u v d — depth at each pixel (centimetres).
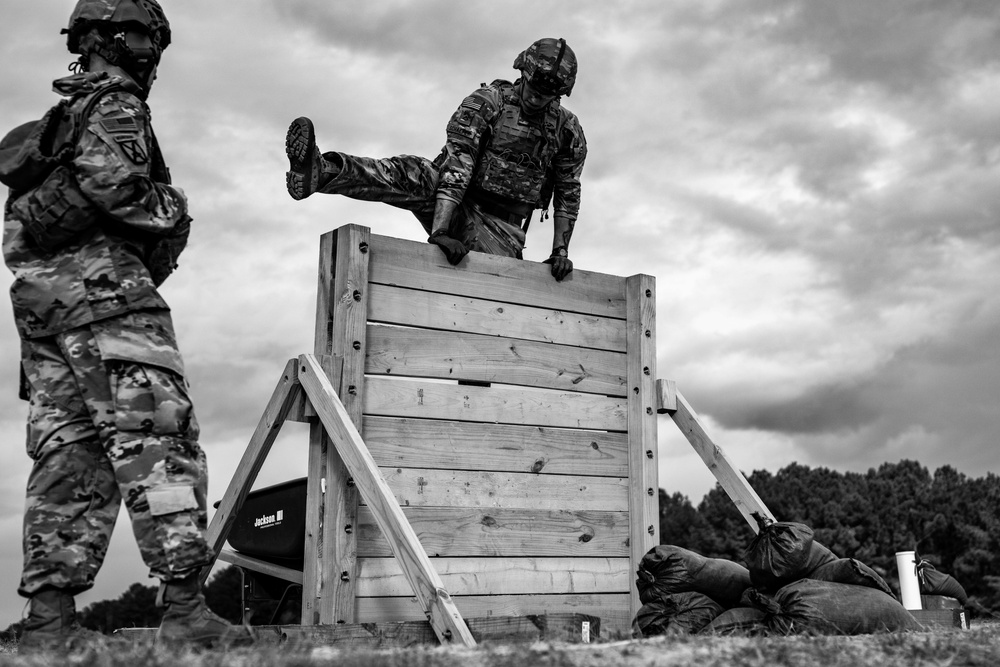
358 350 594
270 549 748
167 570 390
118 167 405
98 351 407
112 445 398
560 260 686
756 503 680
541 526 647
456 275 643
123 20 436
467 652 411
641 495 685
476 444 630
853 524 5428
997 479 5981
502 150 684
